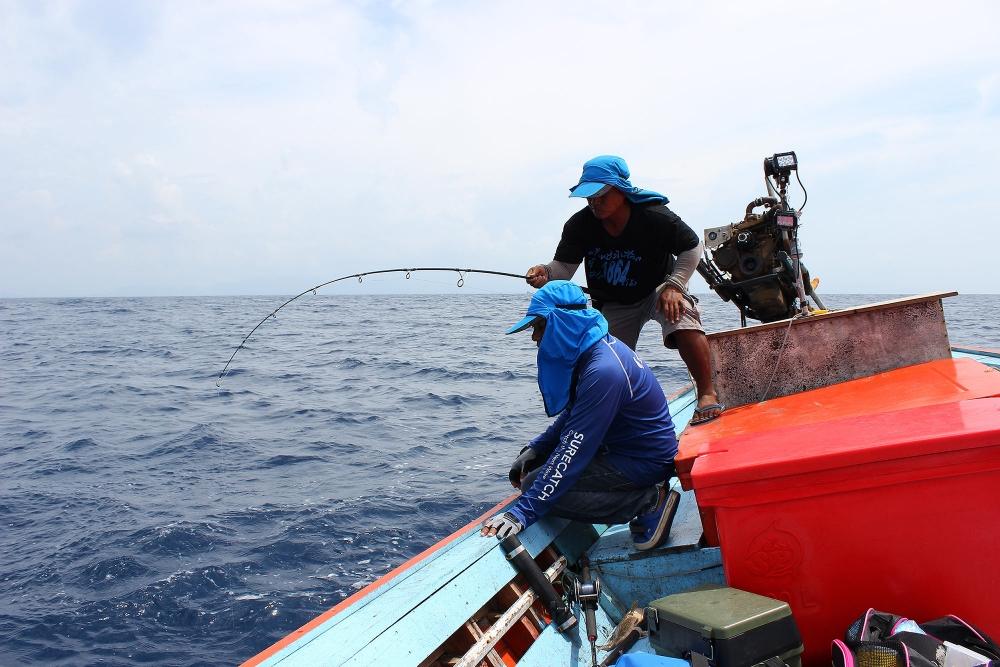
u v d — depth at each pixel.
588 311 2.77
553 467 2.67
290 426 12.49
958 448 1.81
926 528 1.88
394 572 2.50
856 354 3.04
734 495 1.97
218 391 17.28
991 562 1.85
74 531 7.19
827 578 1.96
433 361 24.06
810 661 2.00
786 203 3.44
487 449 10.52
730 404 3.12
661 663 1.67
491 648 2.21
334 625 2.06
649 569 2.74
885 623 1.76
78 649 5.05
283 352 28.50
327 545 6.72
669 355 22.97
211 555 6.53
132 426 12.75
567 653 2.38
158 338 37.59
